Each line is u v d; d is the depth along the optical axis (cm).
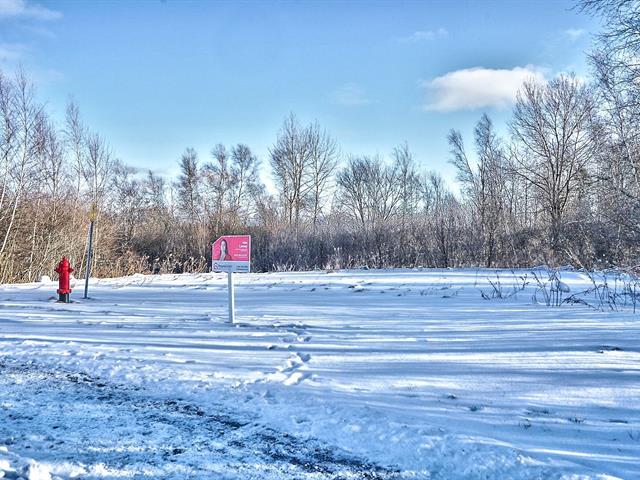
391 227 2742
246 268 964
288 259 2711
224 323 980
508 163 3294
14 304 1280
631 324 818
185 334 880
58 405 518
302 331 889
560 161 3200
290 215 4559
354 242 2731
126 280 1884
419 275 1730
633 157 1272
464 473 363
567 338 734
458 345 732
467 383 562
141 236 3403
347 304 1202
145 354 733
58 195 2577
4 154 2305
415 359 665
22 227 2300
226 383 582
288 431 443
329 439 425
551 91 3244
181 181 5216
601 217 1440
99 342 823
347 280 1658
